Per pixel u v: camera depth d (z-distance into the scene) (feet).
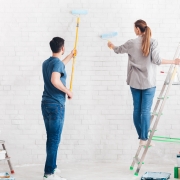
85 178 15.64
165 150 18.31
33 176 16.15
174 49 18.07
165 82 16.78
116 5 18.01
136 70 16.29
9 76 18.08
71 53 16.93
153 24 18.07
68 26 18.03
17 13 18.01
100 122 18.24
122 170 16.94
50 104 14.96
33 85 18.15
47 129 15.17
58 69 14.71
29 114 18.19
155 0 18.06
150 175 15.48
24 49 18.08
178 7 18.08
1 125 18.16
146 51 15.83
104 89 18.17
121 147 18.28
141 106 16.38
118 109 18.22
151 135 16.01
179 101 18.20
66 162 18.29
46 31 18.04
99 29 18.04
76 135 18.28
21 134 18.20
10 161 16.75
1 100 18.13
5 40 18.04
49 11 18.01
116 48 16.78
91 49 18.07
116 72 18.12
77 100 18.19
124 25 18.02
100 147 18.29
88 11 18.01
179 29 18.08
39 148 18.24
